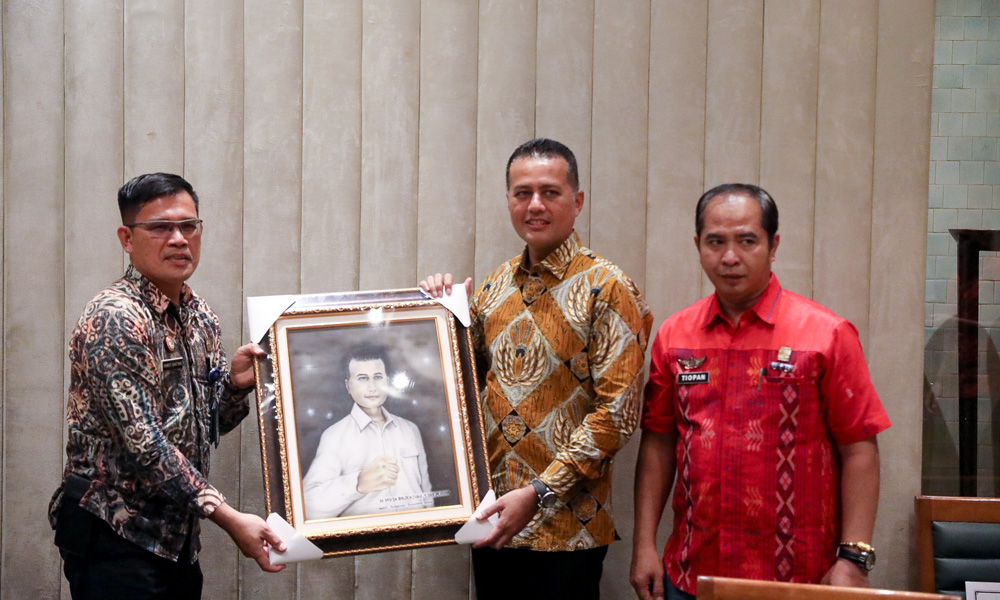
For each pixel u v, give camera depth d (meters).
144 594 1.69
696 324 1.82
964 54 2.25
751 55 2.22
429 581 2.24
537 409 1.84
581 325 1.82
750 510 1.68
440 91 2.23
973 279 2.25
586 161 2.23
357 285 2.23
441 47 2.22
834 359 1.67
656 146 2.23
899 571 2.21
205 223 2.21
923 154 2.21
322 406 1.81
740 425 1.70
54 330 2.20
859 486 1.68
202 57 2.20
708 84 2.23
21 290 2.19
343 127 2.22
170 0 2.19
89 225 2.20
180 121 2.20
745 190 1.71
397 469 1.79
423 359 1.87
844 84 2.22
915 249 2.22
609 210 2.23
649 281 2.24
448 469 1.80
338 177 2.22
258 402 1.79
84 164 2.19
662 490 1.89
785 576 1.67
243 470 2.22
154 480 1.64
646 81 2.23
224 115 2.20
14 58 2.18
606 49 2.22
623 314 1.80
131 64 2.19
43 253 2.19
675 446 1.92
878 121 2.22
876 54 2.21
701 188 2.23
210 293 2.21
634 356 1.80
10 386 2.19
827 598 1.26
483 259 2.24
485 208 2.24
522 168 1.84
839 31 2.21
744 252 1.68
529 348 1.85
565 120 2.22
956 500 2.02
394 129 2.22
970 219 2.26
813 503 1.67
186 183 1.80
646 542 1.85
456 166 2.23
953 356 2.26
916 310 2.22
